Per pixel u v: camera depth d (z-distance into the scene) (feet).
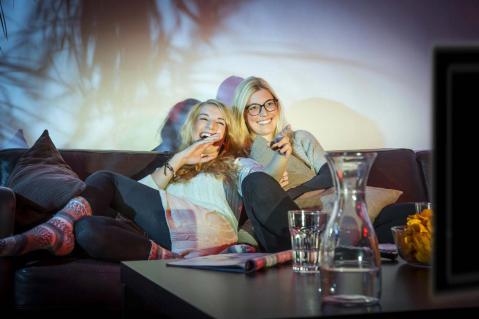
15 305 7.25
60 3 10.37
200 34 10.77
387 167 10.17
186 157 9.53
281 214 9.04
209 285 4.15
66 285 7.27
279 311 3.22
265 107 10.38
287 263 5.35
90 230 7.66
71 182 8.43
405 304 3.39
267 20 11.06
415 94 11.59
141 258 7.85
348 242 3.35
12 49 10.21
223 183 9.37
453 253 1.45
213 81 10.73
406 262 5.32
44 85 10.25
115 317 7.41
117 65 10.46
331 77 11.27
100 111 10.36
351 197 3.42
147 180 9.24
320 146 10.07
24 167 8.68
